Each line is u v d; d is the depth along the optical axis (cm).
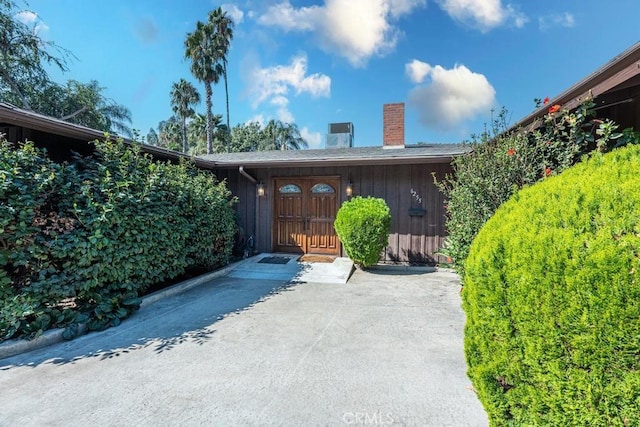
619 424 130
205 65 2262
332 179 835
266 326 383
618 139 355
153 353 312
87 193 389
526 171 423
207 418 216
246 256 830
